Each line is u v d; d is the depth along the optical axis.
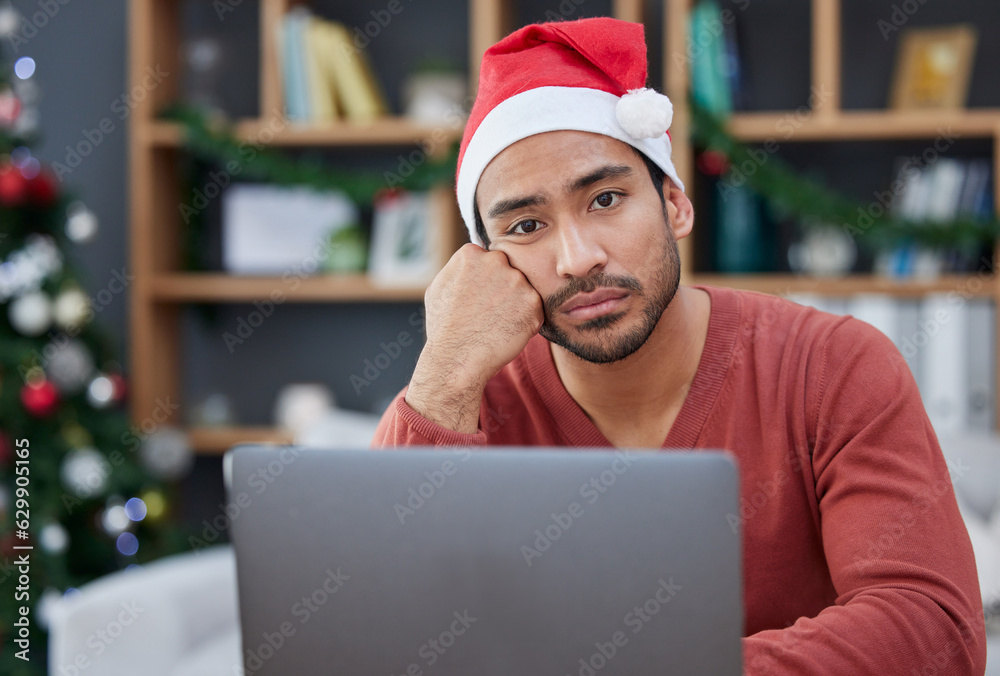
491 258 0.95
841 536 0.87
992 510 1.98
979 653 0.79
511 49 0.99
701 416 1.01
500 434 1.10
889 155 2.77
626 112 0.90
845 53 2.80
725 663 0.64
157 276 2.84
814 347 0.98
